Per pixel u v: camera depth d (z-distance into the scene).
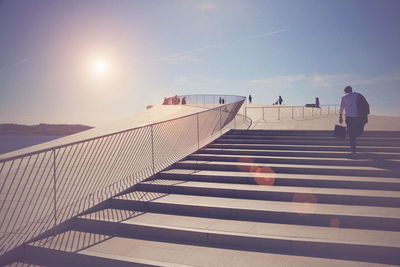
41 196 6.32
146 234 4.67
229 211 5.02
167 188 6.28
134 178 6.85
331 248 3.82
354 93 7.56
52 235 4.74
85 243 4.40
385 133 8.82
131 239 4.54
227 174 6.67
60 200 6.03
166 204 5.41
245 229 4.41
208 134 10.80
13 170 8.08
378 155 7.30
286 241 3.98
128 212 5.42
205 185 6.18
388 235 4.04
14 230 4.78
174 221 4.86
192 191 6.08
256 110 23.70
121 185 6.52
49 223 4.96
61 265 4.13
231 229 4.43
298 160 7.28
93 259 3.98
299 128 11.45
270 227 4.49
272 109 24.09
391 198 4.94
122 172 7.54
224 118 11.51
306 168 6.60
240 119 14.44
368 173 6.22
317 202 5.30
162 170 7.26
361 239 3.89
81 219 5.09
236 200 5.56
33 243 4.42
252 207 5.02
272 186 6.05
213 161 7.96
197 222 4.80
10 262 4.24
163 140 9.93
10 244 4.40
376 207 4.91
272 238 4.04
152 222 4.81
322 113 19.70
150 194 6.12
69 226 5.07
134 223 4.76
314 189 5.66
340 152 7.56
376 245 3.66
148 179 6.80
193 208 5.25
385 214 4.46
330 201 5.24
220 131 10.33
